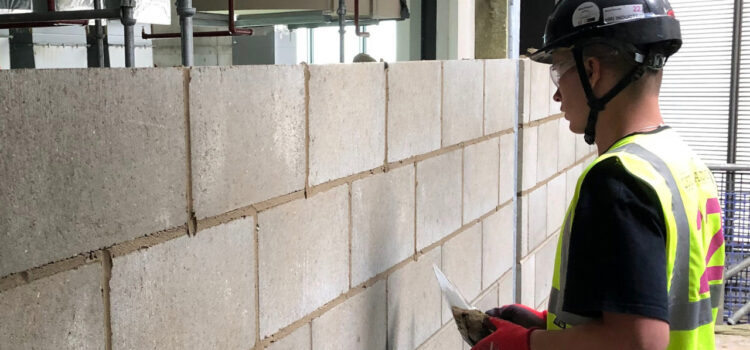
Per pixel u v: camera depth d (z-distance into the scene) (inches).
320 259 72.0
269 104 62.4
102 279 47.6
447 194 100.1
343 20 163.5
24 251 42.0
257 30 221.6
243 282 61.2
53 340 44.4
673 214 50.2
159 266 52.2
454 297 75.1
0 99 39.7
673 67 308.3
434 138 94.6
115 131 47.4
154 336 52.3
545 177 147.6
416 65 88.4
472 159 108.0
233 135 58.5
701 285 54.4
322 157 70.8
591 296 48.2
